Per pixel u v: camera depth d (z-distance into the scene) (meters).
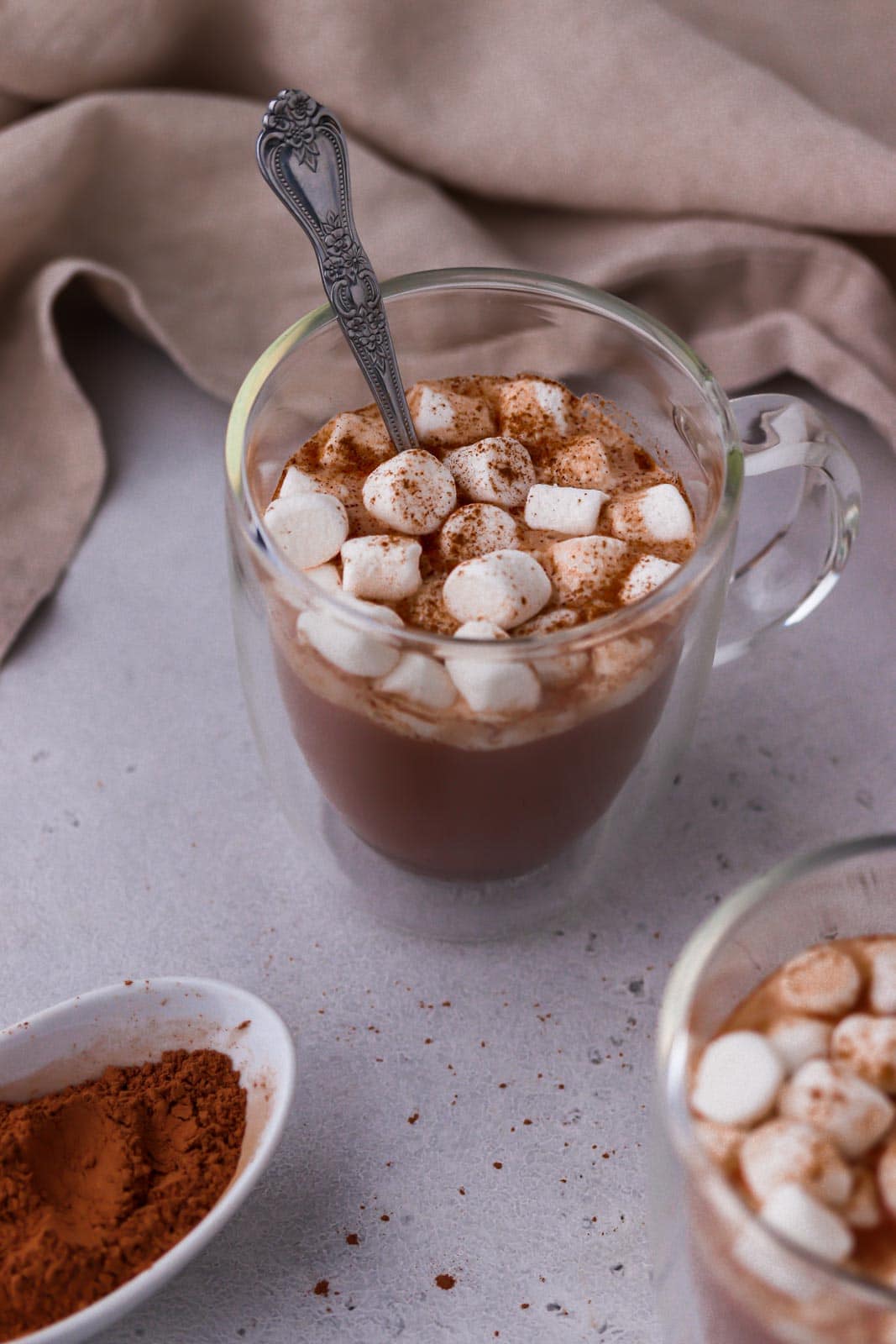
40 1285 0.37
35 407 0.53
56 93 0.54
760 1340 0.34
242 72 0.56
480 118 0.54
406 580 0.39
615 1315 0.39
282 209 0.54
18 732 0.48
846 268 0.53
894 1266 0.32
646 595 0.38
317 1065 0.42
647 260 0.52
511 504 0.41
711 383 0.40
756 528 0.51
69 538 0.51
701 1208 0.33
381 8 0.53
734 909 0.34
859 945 0.36
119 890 0.45
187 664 0.49
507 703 0.37
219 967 0.44
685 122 0.52
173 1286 0.39
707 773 0.47
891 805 0.46
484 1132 0.41
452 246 0.53
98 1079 0.41
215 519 0.52
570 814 0.41
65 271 0.52
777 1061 0.34
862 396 0.52
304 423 0.43
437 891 0.45
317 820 0.45
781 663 0.49
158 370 0.55
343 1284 0.39
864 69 0.56
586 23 0.53
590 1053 0.42
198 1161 0.39
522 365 0.44
